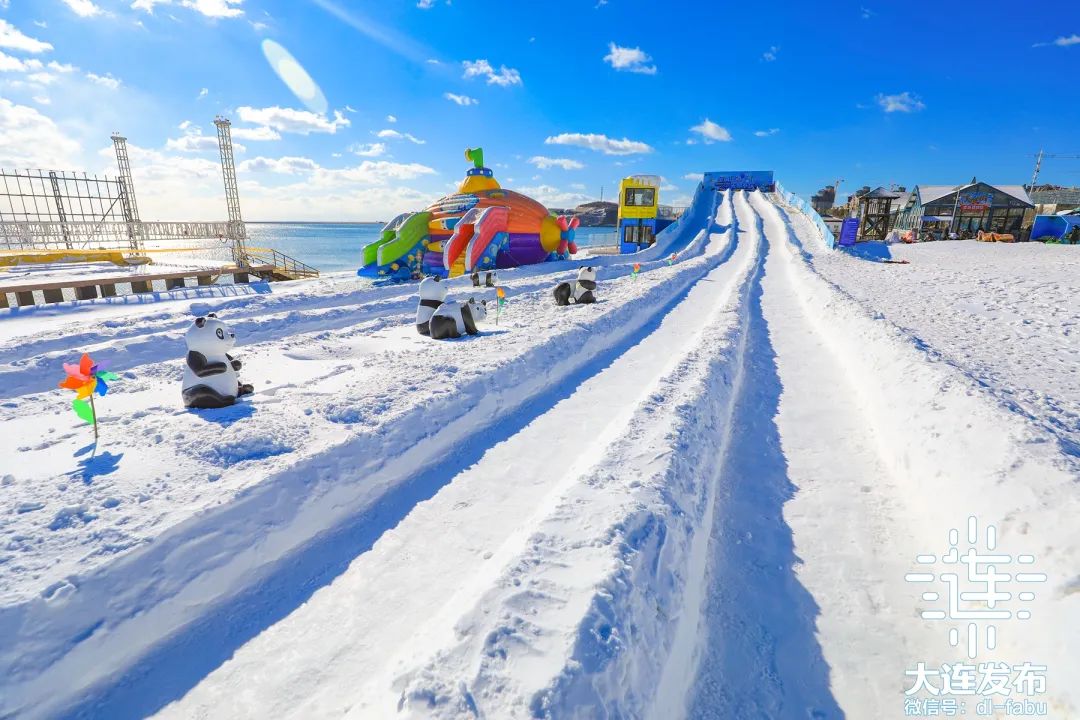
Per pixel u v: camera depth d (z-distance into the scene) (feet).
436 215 74.13
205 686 7.62
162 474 11.50
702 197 160.56
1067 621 7.37
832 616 9.71
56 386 20.95
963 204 132.77
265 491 10.98
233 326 30.94
